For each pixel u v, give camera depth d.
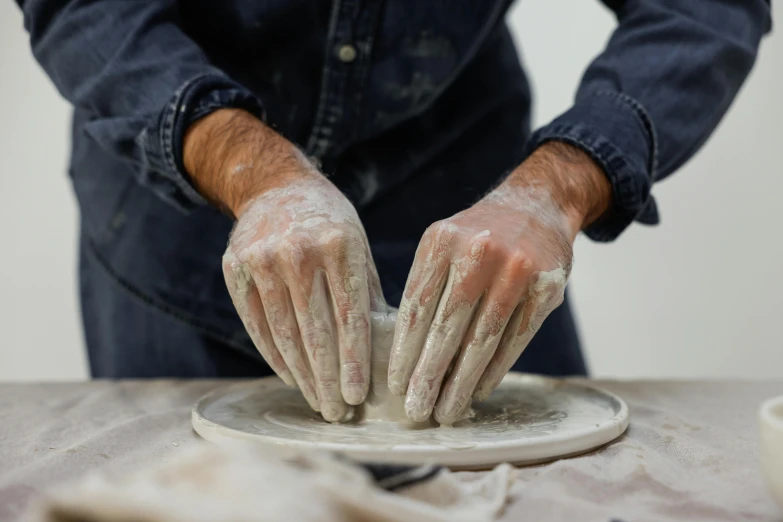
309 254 0.81
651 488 0.64
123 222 1.32
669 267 2.45
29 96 2.45
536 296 0.81
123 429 0.85
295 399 0.99
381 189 1.29
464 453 0.68
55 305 2.56
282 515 0.42
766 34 1.20
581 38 2.46
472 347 0.81
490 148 1.38
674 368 2.50
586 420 0.86
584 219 0.95
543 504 0.59
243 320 0.88
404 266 1.32
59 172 2.49
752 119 2.33
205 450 0.50
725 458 0.73
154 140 0.95
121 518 0.42
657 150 1.02
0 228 2.53
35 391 1.11
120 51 0.97
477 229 0.81
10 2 2.40
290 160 0.93
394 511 0.46
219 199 0.96
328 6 1.11
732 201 2.38
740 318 2.43
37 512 0.43
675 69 1.05
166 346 1.38
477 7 1.17
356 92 1.17
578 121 0.99
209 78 0.96
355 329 0.82
